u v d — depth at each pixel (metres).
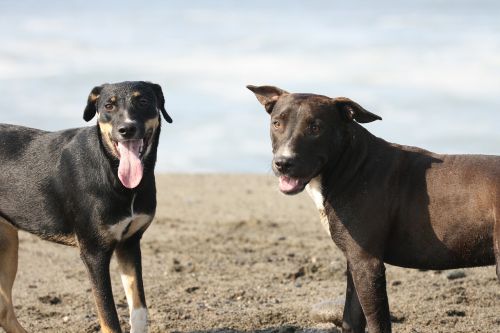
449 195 8.11
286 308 10.46
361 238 8.20
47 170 9.03
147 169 8.91
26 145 9.27
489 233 8.02
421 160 8.32
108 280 8.88
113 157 8.74
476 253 8.14
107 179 8.73
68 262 12.81
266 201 17.34
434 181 8.18
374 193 8.22
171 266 12.45
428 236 8.18
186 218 15.77
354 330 8.70
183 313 10.39
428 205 8.16
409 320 10.02
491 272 11.81
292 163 8.09
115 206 8.73
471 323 9.86
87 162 8.83
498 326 9.75
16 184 9.14
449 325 9.81
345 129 8.35
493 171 8.08
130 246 9.08
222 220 15.59
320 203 8.45
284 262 12.73
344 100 8.27
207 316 10.28
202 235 14.41
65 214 8.98
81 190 8.81
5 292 9.40
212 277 11.98
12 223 9.27
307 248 13.55
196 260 12.86
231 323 10.02
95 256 8.87
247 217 15.88
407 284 11.40
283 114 8.31
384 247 8.27
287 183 8.18
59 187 8.95
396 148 8.45
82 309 10.66
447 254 8.20
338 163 8.34
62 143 9.12
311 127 8.21
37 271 12.34
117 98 8.88
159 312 10.40
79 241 8.92
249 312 10.38
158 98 9.27
